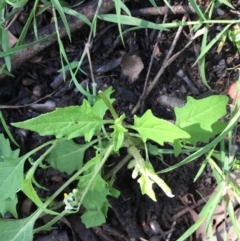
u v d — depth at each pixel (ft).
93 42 1.16
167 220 1.19
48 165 1.17
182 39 1.15
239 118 1.11
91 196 1.07
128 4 1.15
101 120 0.92
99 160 1.03
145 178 0.92
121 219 1.18
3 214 1.07
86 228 1.18
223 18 1.14
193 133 1.01
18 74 1.17
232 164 1.10
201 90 1.17
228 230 1.16
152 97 1.17
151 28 1.14
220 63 1.16
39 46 1.11
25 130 1.16
